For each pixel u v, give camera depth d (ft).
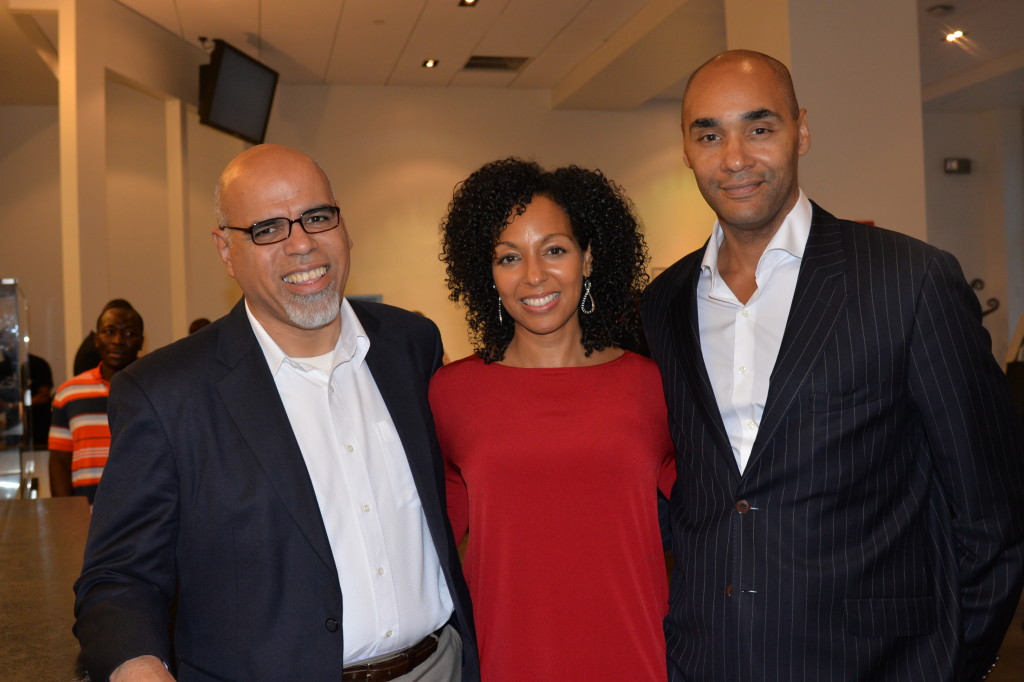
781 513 5.31
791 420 5.32
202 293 30.63
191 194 30.37
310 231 5.28
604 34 26.27
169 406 5.03
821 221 5.78
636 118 32.89
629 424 6.25
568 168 6.72
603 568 6.06
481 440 6.29
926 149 37.29
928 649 5.32
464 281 6.80
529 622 6.02
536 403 6.32
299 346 5.55
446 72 29.60
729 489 5.52
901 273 5.31
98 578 4.68
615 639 6.00
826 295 5.42
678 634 5.89
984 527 5.26
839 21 18.01
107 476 4.95
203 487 5.03
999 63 30.81
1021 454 5.37
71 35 20.51
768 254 5.67
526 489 6.16
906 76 18.22
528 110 32.12
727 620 5.41
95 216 20.76
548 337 6.57
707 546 5.59
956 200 37.29
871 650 5.19
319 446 5.41
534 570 6.07
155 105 31.50
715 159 5.58
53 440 13.80
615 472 6.15
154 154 31.40
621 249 6.72
